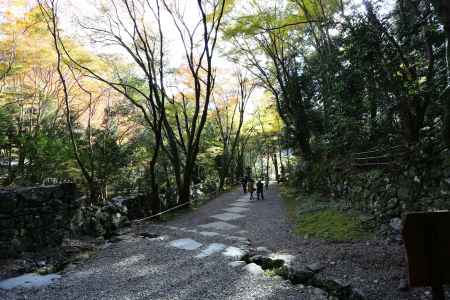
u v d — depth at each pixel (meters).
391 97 8.39
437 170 6.01
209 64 13.55
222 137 26.75
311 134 18.56
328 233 7.40
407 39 7.77
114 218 9.30
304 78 17.19
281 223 9.46
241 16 14.59
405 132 7.36
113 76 17.23
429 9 6.98
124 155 16.89
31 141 13.36
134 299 4.56
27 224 6.45
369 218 7.66
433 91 6.83
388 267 4.96
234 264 5.91
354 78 8.79
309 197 13.63
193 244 7.55
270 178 43.97
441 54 7.32
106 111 17.91
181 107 18.17
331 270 5.05
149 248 7.31
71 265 6.13
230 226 9.67
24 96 16.20
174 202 15.74
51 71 16.11
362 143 10.55
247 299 4.41
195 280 5.20
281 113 18.58
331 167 12.77
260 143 38.91
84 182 15.84
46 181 15.42
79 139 16.72
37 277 5.45
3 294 4.73
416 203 6.37
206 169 29.19
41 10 11.03
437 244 2.83
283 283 4.92
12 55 13.27
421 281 2.83
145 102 18.23
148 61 12.83
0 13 11.90
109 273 5.69
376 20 7.37
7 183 13.62
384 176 7.97
